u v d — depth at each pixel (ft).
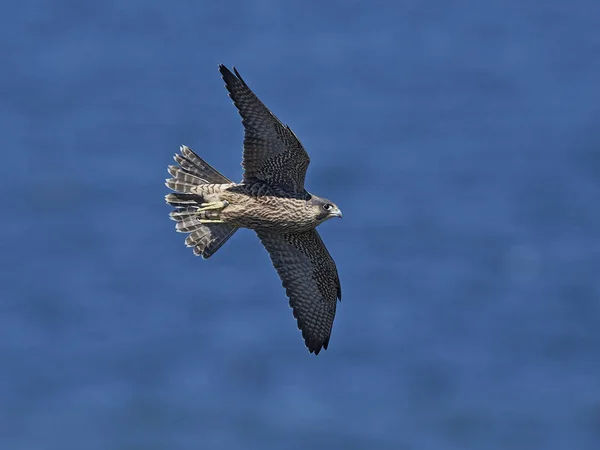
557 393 120.78
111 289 150.82
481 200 192.75
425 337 135.85
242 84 50.90
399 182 202.90
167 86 277.85
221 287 149.18
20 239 171.73
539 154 222.48
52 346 131.95
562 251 167.32
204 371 125.08
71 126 238.68
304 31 332.80
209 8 354.54
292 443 107.34
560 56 312.29
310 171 209.77
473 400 118.21
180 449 107.76
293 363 125.29
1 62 298.15
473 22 346.74
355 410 114.73
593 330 139.23
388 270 158.61
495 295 150.61
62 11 351.46
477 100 269.64
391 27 339.57
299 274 57.41
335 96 269.03
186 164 55.16
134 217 182.91
